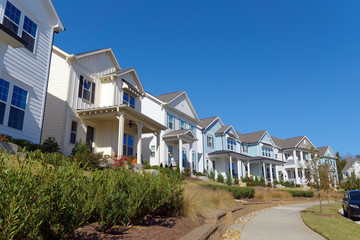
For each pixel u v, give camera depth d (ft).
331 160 187.01
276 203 72.69
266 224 38.58
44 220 12.52
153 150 84.99
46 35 48.62
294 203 83.46
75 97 58.03
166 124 90.33
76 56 58.18
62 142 52.90
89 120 61.16
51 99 57.00
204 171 108.99
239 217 44.14
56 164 14.87
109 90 65.82
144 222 21.76
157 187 21.80
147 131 75.56
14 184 10.73
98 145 63.21
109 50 69.46
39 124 44.93
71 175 14.35
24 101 42.37
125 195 19.26
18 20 42.80
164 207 24.89
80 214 14.03
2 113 38.34
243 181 116.47
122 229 18.74
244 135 160.45
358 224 39.47
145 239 17.22
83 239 15.40
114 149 62.90
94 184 16.08
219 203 39.11
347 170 199.11
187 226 23.77
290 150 162.09
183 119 102.27
